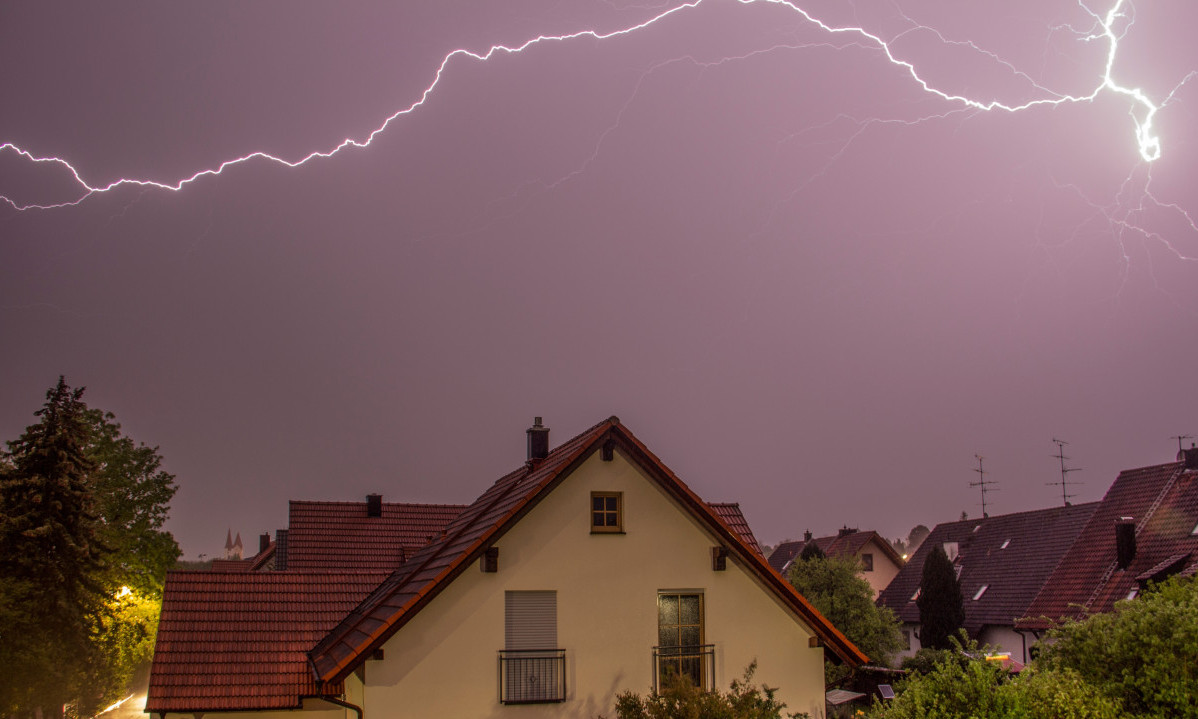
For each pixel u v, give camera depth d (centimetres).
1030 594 3747
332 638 1836
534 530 1666
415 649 1557
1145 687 1167
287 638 1916
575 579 1664
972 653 1341
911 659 3378
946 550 4616
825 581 3691
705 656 1698
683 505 1750
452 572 1588
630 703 1452
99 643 2830
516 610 1631
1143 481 3531
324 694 1703
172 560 3966
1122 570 3228
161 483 4000
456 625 1585
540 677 1609
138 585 3725
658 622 1697
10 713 2411
